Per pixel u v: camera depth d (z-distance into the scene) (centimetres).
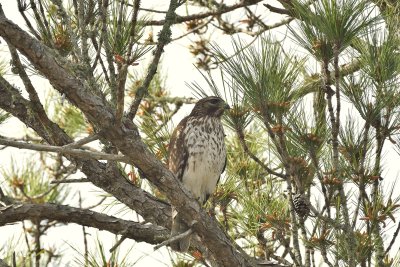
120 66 942
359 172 986
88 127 1362
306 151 980
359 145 991
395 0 1073
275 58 962
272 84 960
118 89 824
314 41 931
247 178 1123
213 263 1111
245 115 1025
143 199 1098
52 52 872
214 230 1008
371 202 995
